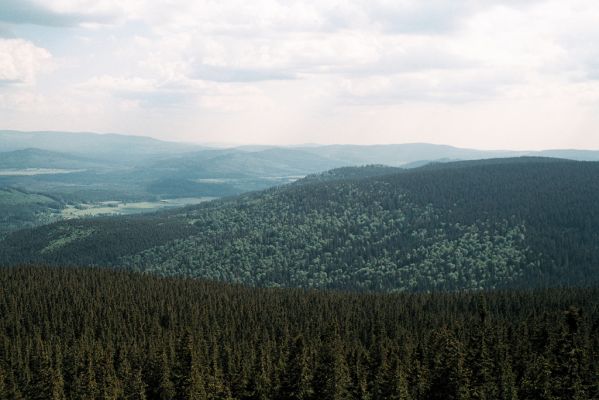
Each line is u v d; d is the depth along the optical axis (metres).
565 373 112.69
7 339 151.38
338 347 129.75
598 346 130.38
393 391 109.25
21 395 125.19
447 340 123.81
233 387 124.12
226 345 149.50
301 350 122.44
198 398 114.19
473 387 110.69
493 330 138.62
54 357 142.38
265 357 129.88
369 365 126.31
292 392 117.00
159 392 126.06
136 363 141.38
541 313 163.62
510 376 113.81
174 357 134.38
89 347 143.00
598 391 108.88
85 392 122.56
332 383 112.94
